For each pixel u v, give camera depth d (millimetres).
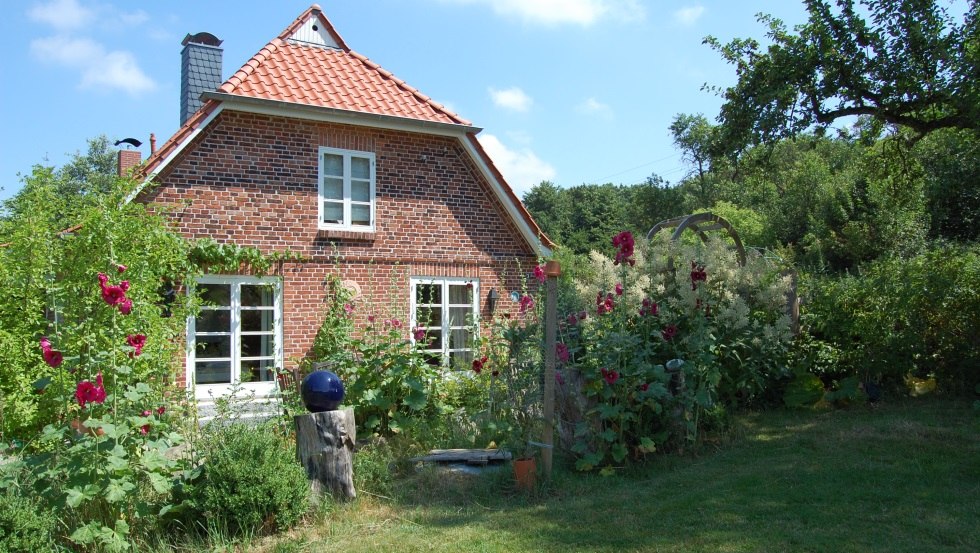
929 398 11047
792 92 11906
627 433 7914
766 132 12344
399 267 13219
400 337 9609
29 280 7625
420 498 6859
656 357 8750
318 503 6309
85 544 5121
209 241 11438
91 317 6578
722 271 10992
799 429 9406
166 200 11320
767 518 5938
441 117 13781
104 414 5512
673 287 10266
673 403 8156
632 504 6508
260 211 12031
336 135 12781
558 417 8062
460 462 7918
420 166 13570
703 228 12703
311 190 12500
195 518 5836
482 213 14219
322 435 6613
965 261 11695
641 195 58594
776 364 10883
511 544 5562
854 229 26812
